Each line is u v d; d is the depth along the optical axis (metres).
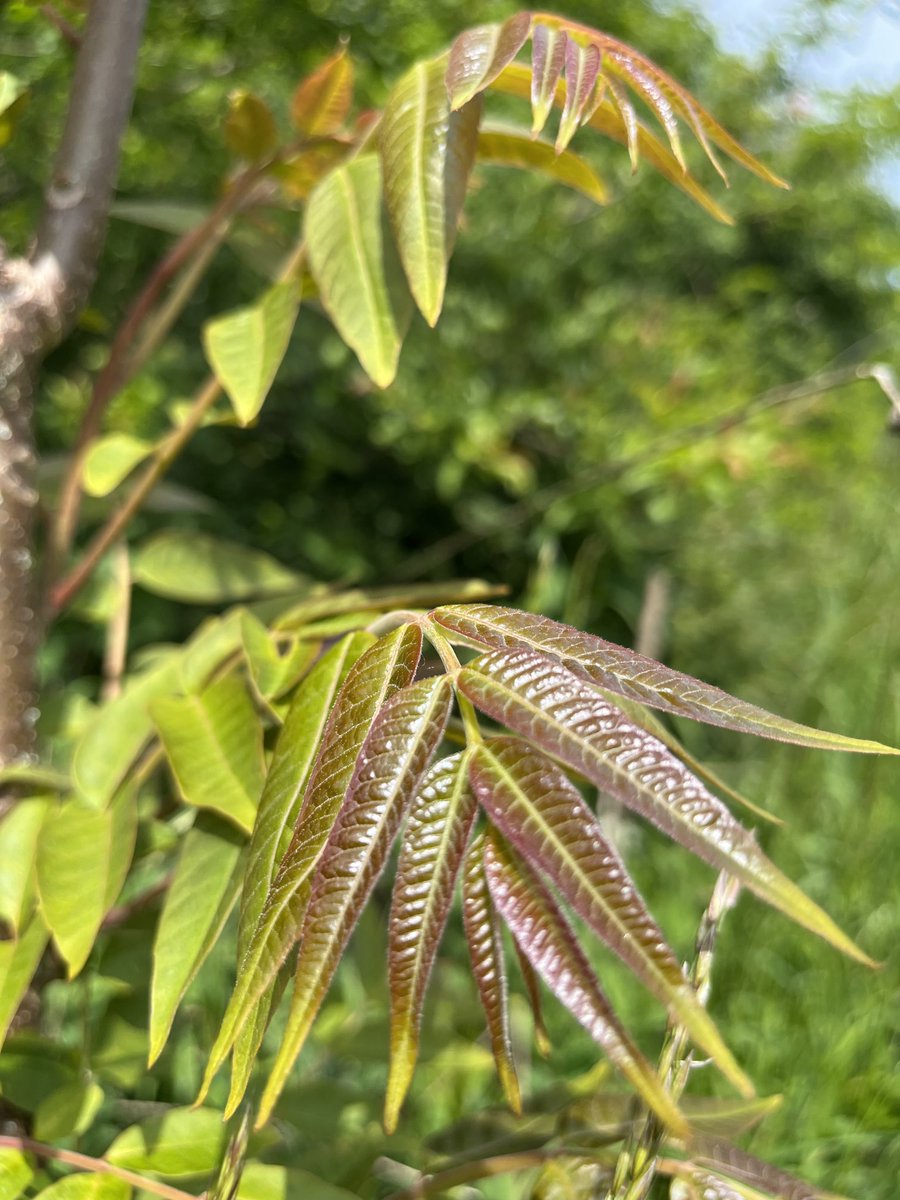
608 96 0.34
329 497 1.80
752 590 1.71
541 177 1.73
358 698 0.22
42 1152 0.34
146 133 1.18
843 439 1.71
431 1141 0.45
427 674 0.25
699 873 1.01
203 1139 0.35
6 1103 0.40
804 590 1.66
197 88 1.17
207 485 1.72
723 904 0.27
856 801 1.07
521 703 0.21
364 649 0.26
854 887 0.95
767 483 1.69
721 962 0.90
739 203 2.28
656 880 1.03
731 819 0.19
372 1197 0.49
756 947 0.91
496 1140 0.41
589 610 1.62
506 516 1.69
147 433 1.51
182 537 0.56
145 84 1.09
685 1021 0.18
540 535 1.63
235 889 0.30
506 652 0.22
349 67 0.43
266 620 0.49
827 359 2.38
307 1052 0.73
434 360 1.67
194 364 1.61
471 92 0.31
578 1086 0.47
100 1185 0.32
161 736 0.34
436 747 0.21
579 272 1.95
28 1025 0.41
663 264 2.22
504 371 1.77
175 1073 0.57
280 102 1.28
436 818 0.20
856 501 1.67
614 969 0.88
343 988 0.65
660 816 0.19
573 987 0.19
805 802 1.10
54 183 0.43
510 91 0.37
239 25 1.14
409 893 0.20
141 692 0.40
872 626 1.28
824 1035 0.82
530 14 0.32
